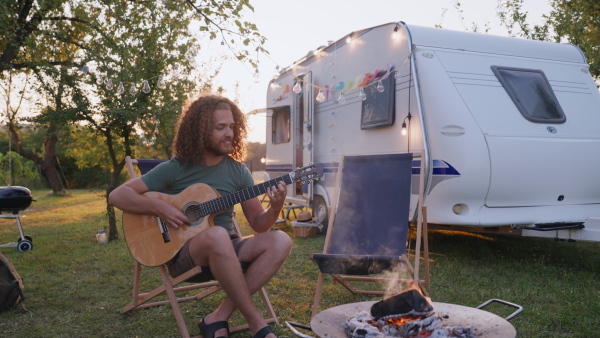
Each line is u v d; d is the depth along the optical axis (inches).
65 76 238.8
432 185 184.7
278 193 105.7
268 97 358.0
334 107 258.7
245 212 115.2
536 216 189.5
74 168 940.6
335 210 144.4
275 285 163.3
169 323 126.4
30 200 235.5
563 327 121.6
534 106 194.4
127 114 233.6
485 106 186.4
